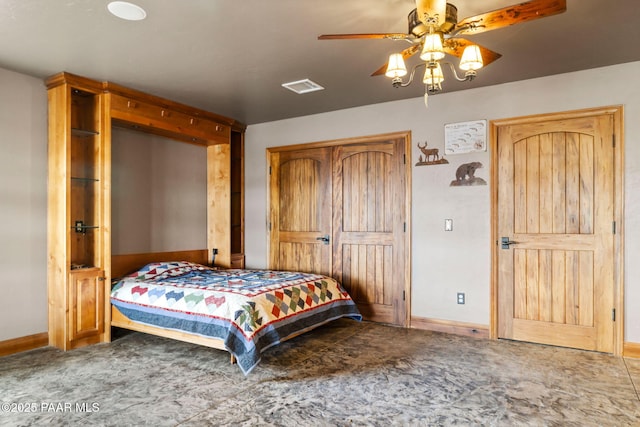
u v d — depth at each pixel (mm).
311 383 2885
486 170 4023
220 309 3225
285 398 2646
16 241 3529
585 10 2527
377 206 4652
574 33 2857
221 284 3750
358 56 3250
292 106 4688
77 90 3760
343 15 2592
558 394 2699
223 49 3109
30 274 3619
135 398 2639
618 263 3463
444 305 4223
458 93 4168
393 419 2369
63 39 2928
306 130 5117
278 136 5340
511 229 3910
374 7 2492
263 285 3693
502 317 3938
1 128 3457
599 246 3549
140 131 4551
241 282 3869
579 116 3621
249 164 5586
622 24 2721
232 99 4398
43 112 3734
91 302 3754
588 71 3584
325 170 5004
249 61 3350
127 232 4449
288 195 5281
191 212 5223
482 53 2535
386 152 4598
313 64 3418
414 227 4398
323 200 5020
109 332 3857
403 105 4461
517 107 3887
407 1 2416
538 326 3783
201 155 5387
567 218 3678
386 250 4590
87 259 3943
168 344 3789
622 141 3453
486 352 3543
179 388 2797
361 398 2645
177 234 5031
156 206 4777
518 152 3895
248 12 2551
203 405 2545
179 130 4582
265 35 2875
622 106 3457
